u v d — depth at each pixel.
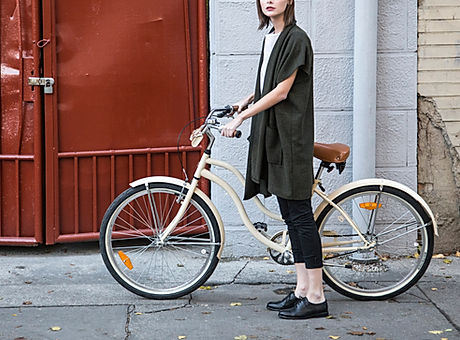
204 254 4.95
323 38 5.55
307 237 4.39
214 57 5.56
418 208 4.74
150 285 5.02
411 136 5.64
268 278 5.26
